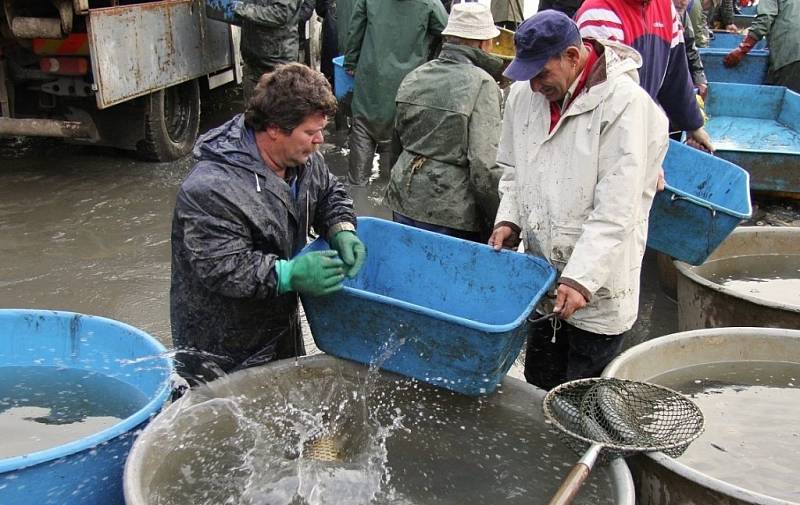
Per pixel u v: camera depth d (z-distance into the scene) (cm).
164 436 222
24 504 204
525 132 288
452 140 370
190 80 703
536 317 302
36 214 553
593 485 222
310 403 256
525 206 291
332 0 850
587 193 270
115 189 609
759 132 720
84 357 284
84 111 637
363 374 263
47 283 454
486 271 290
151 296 446
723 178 458
